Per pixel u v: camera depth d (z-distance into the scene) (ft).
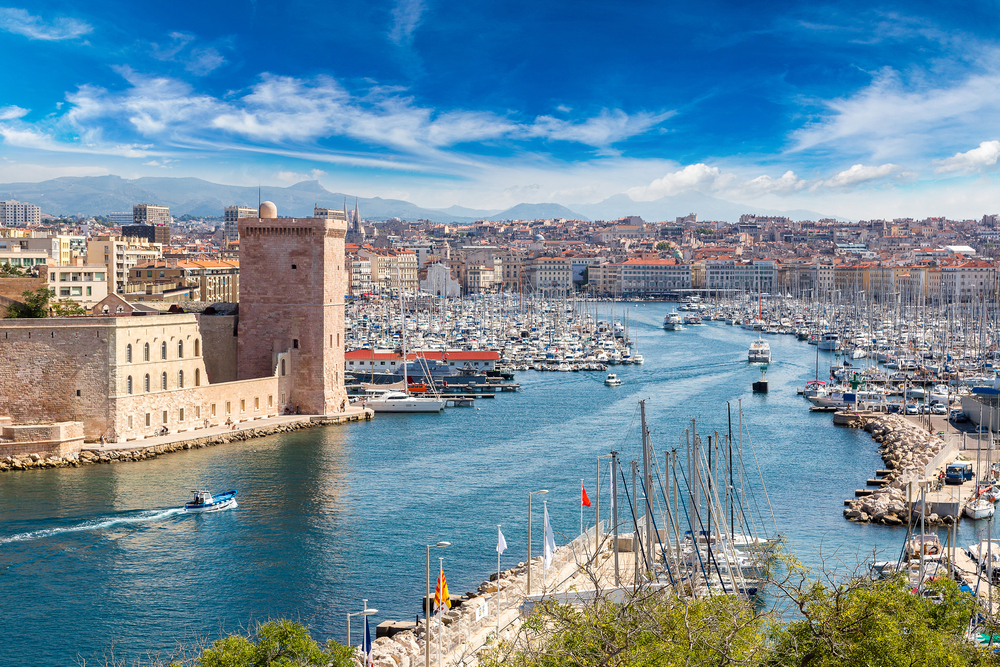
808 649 178.60
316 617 295.89
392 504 416.87
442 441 556.51
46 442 477.36
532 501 423.23
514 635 262.47
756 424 621.72
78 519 386.73
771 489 447.42
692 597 244.22
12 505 404.57
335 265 629.92
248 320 618.44
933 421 605.31
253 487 441.68
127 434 509.35
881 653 175.83
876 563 322.55
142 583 320.91
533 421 629.10
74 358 499.10
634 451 526.57
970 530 381.19
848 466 496.23
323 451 523.70
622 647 171.83
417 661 252.01
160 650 271.28
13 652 269.64
